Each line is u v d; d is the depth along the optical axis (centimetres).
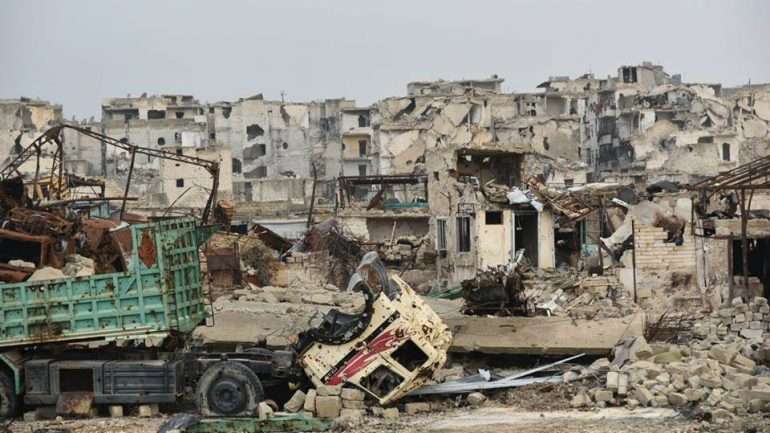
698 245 7300
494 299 5712
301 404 4412
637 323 5353
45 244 5919
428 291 9950
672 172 16112
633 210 7525
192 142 19638
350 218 11694
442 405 4694
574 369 5019
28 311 4450
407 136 17538
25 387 4488
